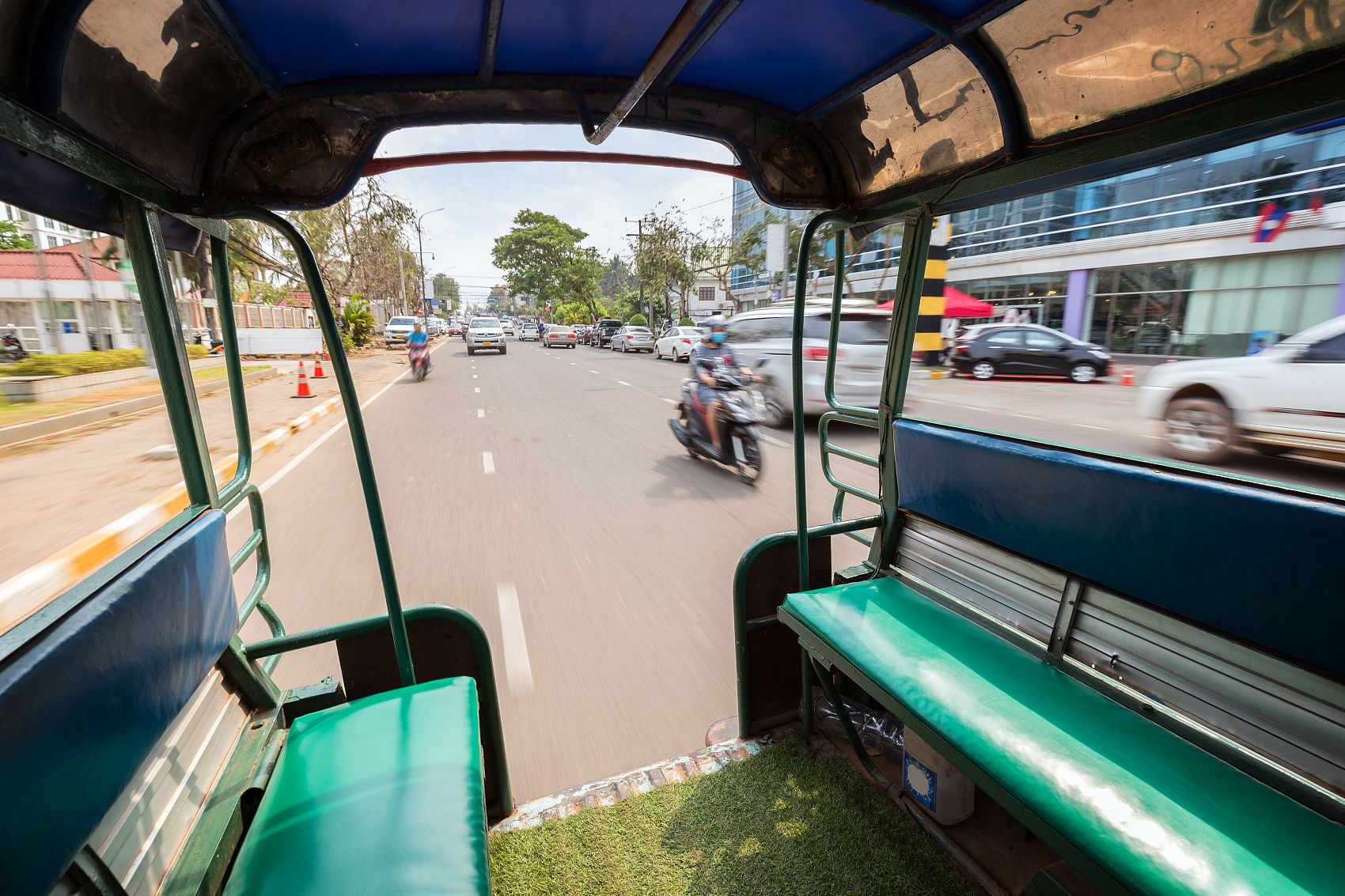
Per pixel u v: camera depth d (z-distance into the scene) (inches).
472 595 156.5
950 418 228.2
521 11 58.1
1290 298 168.2
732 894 70.3
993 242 290.0
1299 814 50.1
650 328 1338.6
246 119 66.2
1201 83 57.9
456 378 705.6
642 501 233.8
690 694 113.3
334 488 258.4
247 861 51.1
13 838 35.2
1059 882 55.8
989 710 63.4
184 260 71.1
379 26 57.9
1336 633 50.6
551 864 74.9
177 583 54.5
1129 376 218.5
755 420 254.7
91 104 50.3
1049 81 67.4
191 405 63.3
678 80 77.1
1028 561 76.9
